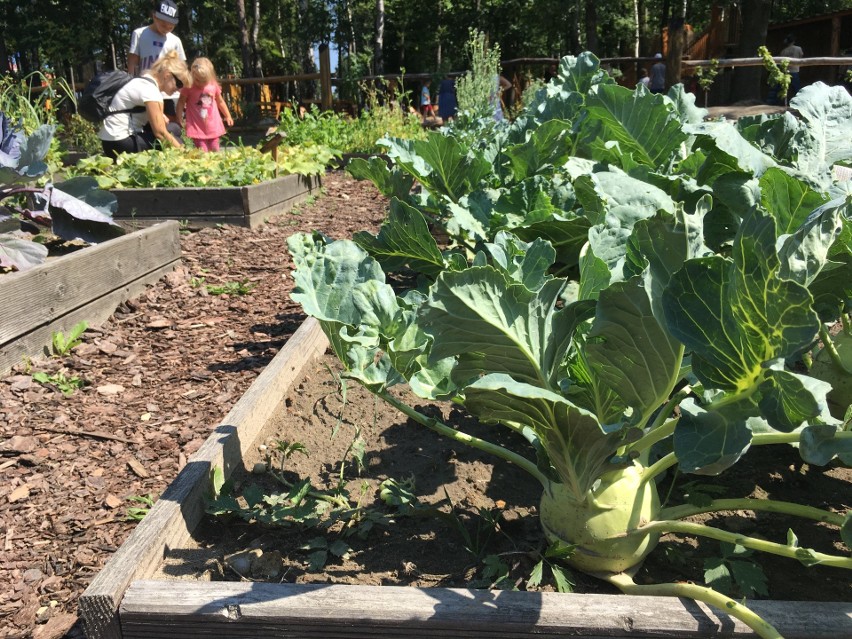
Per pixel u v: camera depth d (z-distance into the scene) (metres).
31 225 5.09
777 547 1.68
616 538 1.85
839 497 2.37
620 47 43.03
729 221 2.67
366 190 9.71
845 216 1.91
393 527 2.26
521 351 1.74
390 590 1.72
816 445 1.48
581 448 1.71
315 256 2.18
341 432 2.89
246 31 30.41
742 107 13.13
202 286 5.16
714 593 1.66
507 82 15.98
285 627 1.69
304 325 3.69
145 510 2.56
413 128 13.18
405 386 3.27
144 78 8.67
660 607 1.66
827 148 3.09
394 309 2.04
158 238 5.18
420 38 39.84
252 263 5.77
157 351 4.06
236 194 7.03
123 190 7.12
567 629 1.65
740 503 1.91
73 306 4.14
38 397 3.42
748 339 1.53
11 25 32.88
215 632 1.72
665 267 1.68
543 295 1.75
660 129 3.19
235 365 3.83
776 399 1.51
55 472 2.84
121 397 3.49
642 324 1.63
